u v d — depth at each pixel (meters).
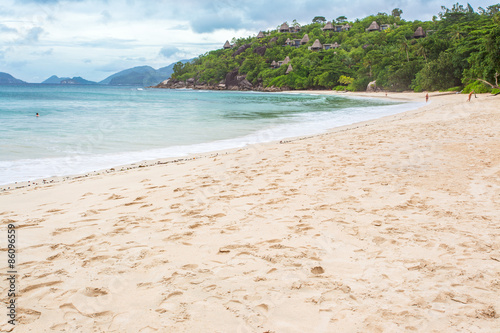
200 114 26.73
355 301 2.95
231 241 4.14
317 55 117.12
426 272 3.43
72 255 3.77
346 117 23.69
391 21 152.25
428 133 13.29
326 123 19.97
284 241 4.14
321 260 3.68
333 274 3.39
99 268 3.48
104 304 2.88
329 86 101.69
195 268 3.50
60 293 3.03
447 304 2.90
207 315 2.74
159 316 2.72
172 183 6.87
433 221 4.76
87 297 2.98
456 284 3.20
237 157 9.57
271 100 55.78
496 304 2.89
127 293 3.04
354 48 117.69
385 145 10.93
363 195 5.94
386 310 2.81
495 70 42.53
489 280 3.27
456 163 8.26
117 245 4.03
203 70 163.75
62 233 4.39
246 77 136.50
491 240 4.13
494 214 4.98
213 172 7.80
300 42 151.88
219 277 3.33
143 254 3.79
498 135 12.24
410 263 3.61
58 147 12.13
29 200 5.91
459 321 2.67
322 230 4.47
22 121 20.34
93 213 5.16
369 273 3.41
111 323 2.64
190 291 3.08
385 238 4.22
